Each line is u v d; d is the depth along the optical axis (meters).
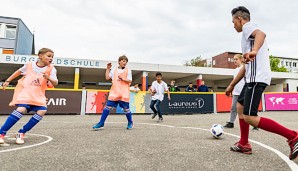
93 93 10.37
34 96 3.31
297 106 14.10
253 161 2.31
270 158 2.44
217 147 3.01
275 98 13.87
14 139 3.54
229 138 3.79
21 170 1.95
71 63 19.30
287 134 2.30
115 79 4.97
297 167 2.10
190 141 3.46
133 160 2.32
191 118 8.36
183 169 2.03
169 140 3.53
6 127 3.08
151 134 4.17
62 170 1.96
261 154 2.62
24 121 6.71
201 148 2.94
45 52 3.40
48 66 3.49
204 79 29.52
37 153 2.58
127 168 2.04
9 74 22.89
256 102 2.41
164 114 10.93
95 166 2.09
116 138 3.69
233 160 2.35
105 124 5.96
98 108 10.34
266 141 3.49
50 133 4.24
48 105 9.67
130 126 5.00
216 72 23.97
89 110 10.20
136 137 3.80
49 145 3.06
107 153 2.62
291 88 27.33
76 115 9.70
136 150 2.79
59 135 3.99
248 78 2.50
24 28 28.61
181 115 10.34
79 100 10.14
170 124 6.14
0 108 9.13
